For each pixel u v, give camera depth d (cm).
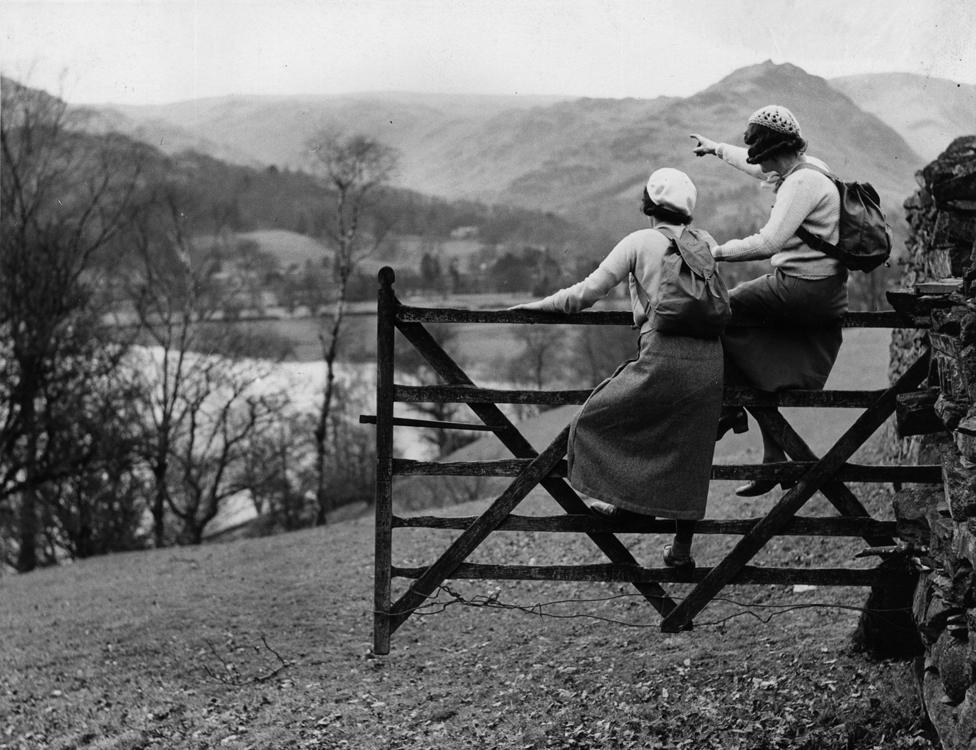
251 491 3744
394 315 567
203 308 3625
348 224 3612
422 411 4766
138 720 983
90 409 3077
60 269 3022
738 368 554
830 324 546
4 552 3281
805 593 962
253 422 3547
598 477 526
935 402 544
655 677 824
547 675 906
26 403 2944
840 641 784
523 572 591
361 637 1188
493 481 3072
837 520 587
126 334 3394
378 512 589
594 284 520
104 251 3400
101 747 919
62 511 3162
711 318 502
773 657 798
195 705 1010
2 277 2931
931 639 568
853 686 689
